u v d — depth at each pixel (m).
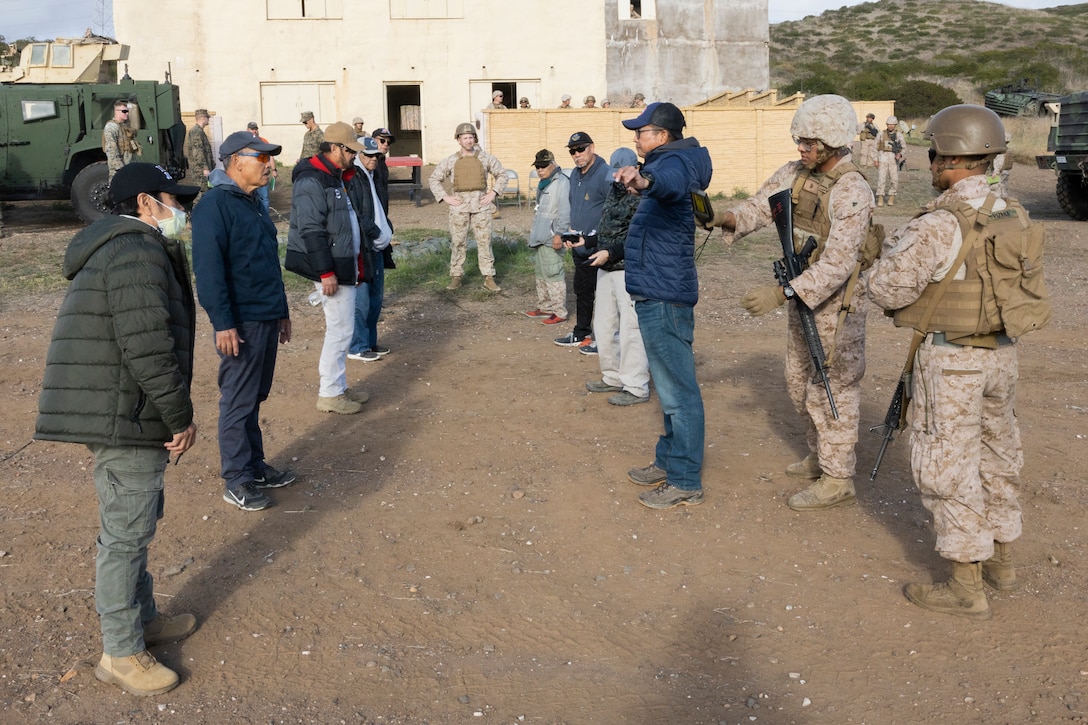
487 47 26.19
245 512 4.89
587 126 19.77
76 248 3.23
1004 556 3.99
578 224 7.75
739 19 27.61
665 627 3.82
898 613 3.87
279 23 25.33
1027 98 33.06
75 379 3.20
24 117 14.41
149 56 24.98
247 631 3.79
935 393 3.70
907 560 4.32
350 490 5.17
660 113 4.52
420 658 3.62
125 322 3.12
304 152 16.91
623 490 5.11
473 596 4.06
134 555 3.34
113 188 3.28
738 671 3.52
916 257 3.60
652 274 4.60
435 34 25.94
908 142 30.91
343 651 3.66
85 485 5.27
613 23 26.81
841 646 3.66
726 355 7.91
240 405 4.85
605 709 3.32
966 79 59.06
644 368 6.50
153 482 3.34
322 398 6.43
